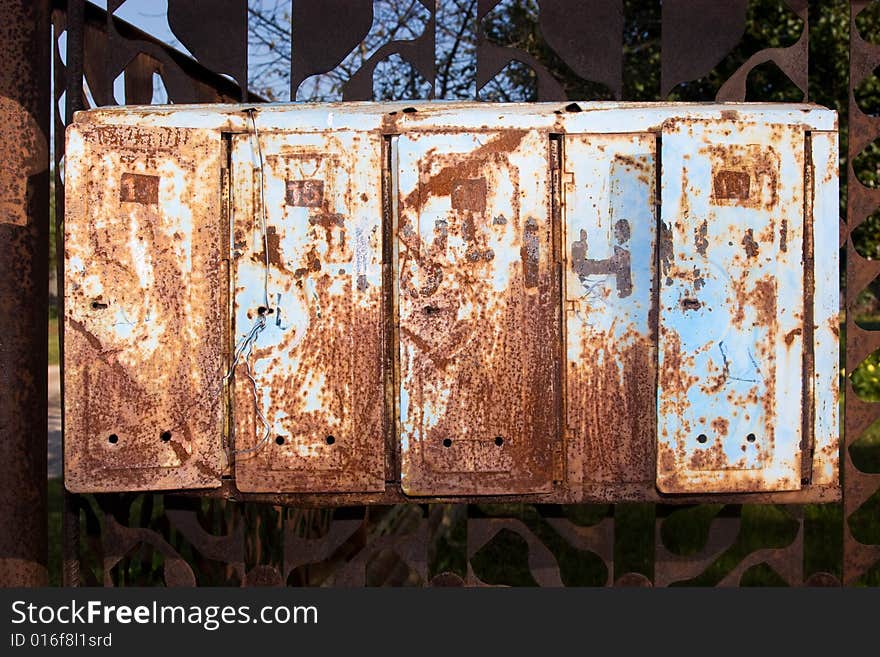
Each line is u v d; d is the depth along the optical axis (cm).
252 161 213
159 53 240
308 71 238
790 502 216
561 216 212
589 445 214
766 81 597
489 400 211
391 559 371
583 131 212
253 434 213
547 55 533
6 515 228
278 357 213
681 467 210
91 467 211
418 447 211
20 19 231
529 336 211
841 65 598
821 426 215
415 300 211
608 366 213
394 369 215
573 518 456
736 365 210
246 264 213
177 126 213
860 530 412
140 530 233
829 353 215
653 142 212
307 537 348
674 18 234
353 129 211
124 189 210
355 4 237
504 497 214
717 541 229
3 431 228
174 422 212
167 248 212
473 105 221
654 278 212
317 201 212
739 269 209
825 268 214
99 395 211
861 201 228
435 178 209
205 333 213
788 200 210
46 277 238
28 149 232
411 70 536
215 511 288
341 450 213
